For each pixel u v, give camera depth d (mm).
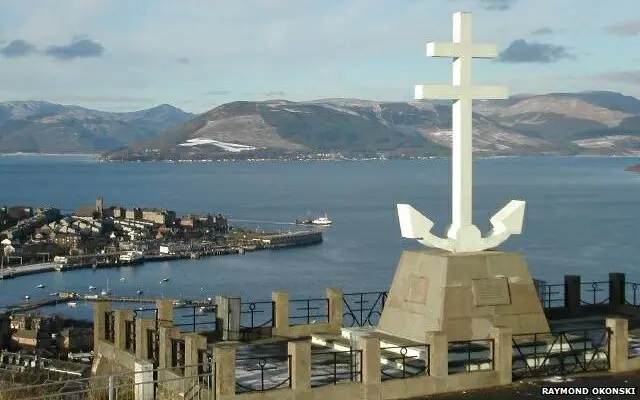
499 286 20984
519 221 21906
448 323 20438
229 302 23422
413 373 18953
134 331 22156
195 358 18344
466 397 18156
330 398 17625
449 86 21641
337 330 24219
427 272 21219
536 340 20891
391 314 21859
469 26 21703
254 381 18703
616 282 27219
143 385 19531
